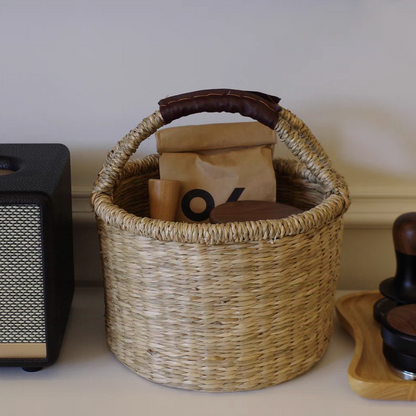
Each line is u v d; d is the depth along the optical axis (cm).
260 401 66
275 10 85
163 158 77
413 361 66
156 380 68
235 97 65
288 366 69
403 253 78
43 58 87
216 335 64
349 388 69
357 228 96
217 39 87
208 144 78
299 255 64
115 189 76
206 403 66
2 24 85
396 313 70
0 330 66
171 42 87
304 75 89
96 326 82
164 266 62
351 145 92
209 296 62
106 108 90
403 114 91
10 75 88
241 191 77
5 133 90
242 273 62
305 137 69
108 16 85
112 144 91
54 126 90
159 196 72
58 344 68
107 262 69
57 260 66
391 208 94
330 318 74
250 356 66
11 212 61
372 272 99
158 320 65
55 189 63
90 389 68
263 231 60
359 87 89
